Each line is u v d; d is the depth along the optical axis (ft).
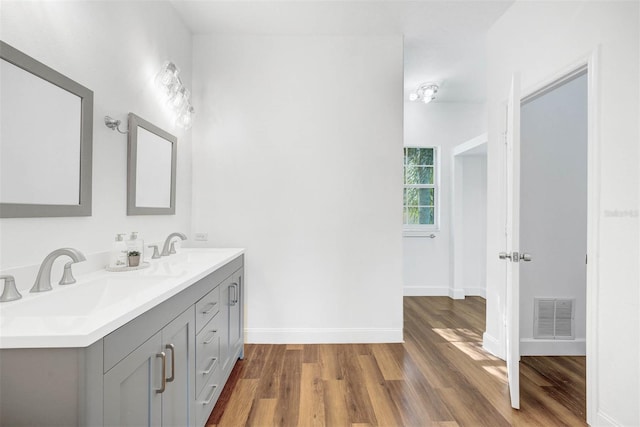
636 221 4.81
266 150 9.25
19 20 3.87
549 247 8.54
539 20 6.93
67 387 2.52
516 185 6.02
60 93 4.40
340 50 9.27
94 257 5.10
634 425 4.83
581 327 8.54
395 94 9.29
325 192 9.27
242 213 9.26
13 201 3.76
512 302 6.04
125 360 3.04
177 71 7.60
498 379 7.14
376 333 9.28
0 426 2.54
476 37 9.33
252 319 9.29
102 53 5.37
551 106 8.57
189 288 4.61
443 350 8.74
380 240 9.31
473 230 14.99
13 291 3.53
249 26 8.84
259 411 5.93
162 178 7.34
